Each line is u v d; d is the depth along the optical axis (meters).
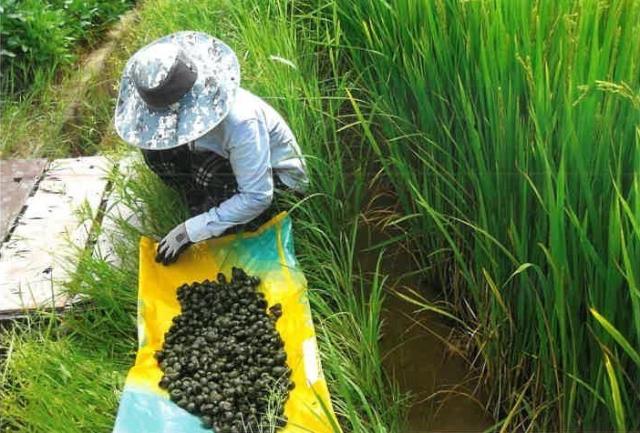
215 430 2.85
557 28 2.86
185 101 3.12
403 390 3.21
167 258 3.44
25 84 5.12
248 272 3.45
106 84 5.19
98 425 2.87
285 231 3.47
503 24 2.96
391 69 3.66
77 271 3.42
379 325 3.26
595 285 2.57
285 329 3.21
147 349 3.13
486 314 3.15
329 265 3.44
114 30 5.79
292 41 4.29
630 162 2.58
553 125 2.68
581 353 2.75
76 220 3.87
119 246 3.59
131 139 3.17
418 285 3.62
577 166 2.56
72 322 3.28
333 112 3.97
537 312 2.79
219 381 3.02
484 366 3.19
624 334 2.61
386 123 3.63
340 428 2.71
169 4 4.97
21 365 3.05
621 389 2.59
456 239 3.35
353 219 3.76
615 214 2.39
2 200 4.02
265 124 3.34
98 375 3.06
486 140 3.04
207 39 3.28
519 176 2.83
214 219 3.35
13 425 2.96
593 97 2.56
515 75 2.89
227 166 3.41
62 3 5.61
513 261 2.84
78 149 4.74
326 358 3.09
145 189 3.79
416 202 3.32
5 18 5.12
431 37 3.42
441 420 3.10
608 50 2.67
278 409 2.88
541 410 2.93
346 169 3.90
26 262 3.64
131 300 3.39
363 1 4.11
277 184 3.56
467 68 3.12
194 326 3.23
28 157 4.52
